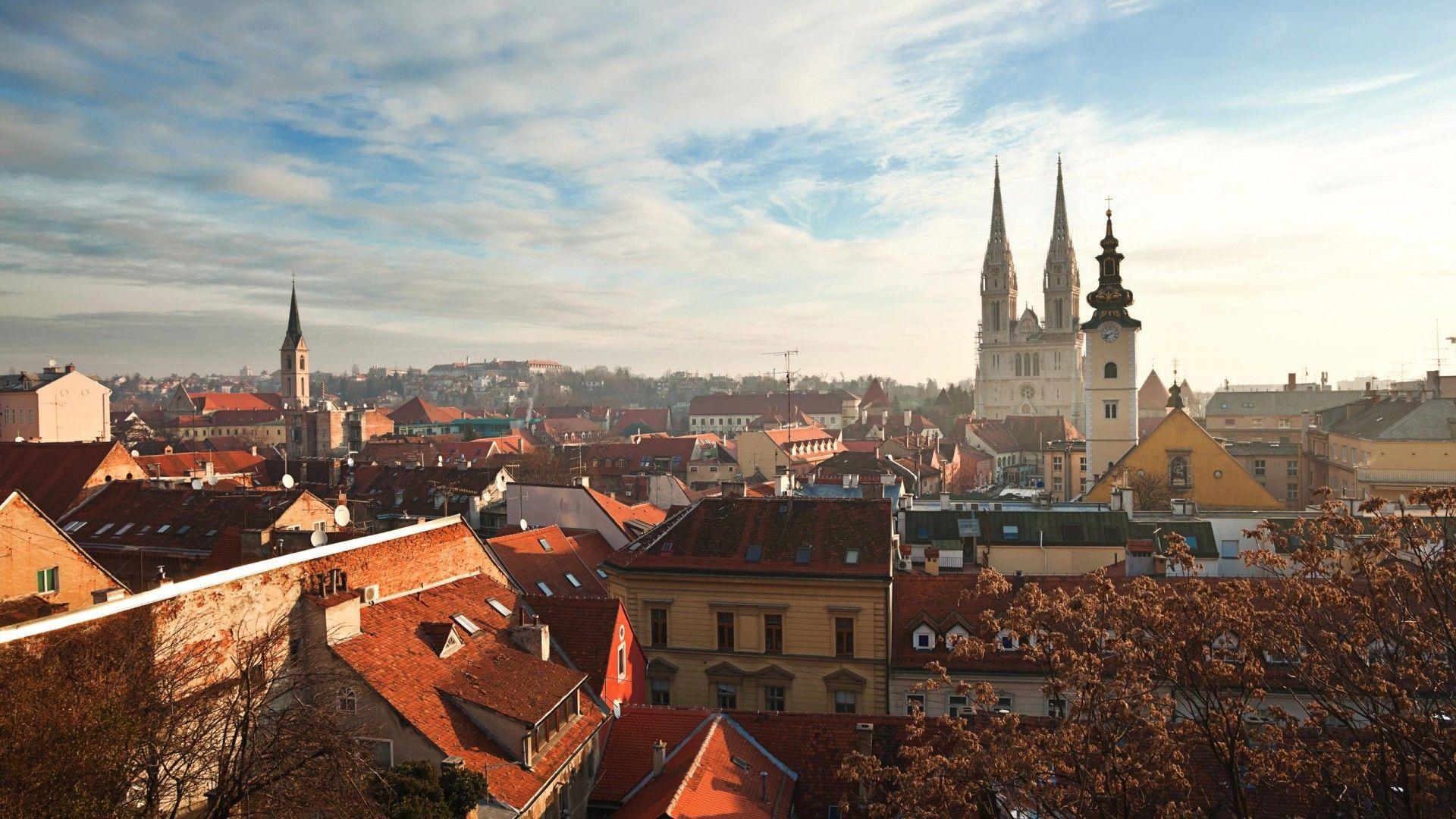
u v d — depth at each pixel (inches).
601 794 1385.3
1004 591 1204.5
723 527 2213.3
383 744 1125.7
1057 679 1090.7
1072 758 1028.5
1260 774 1013.8
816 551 2101.4
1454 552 973.2
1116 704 1000.9
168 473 4271.7
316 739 949.2
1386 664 1117.7
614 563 2187.5
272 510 2728.8
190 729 978.1
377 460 5959.6
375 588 1314.0
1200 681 1085.1
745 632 2090.3
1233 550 2431.1
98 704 828.6
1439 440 3762.3
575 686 1362.0
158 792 899.4
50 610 1577.3
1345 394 7864.2
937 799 1033.5
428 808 968.3
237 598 1091.9
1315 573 1119.0
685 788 1208.8
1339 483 4547.2
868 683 2003.0
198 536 2711.6
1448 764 924.0
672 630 2134.6
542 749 1263.5
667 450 6998.0
